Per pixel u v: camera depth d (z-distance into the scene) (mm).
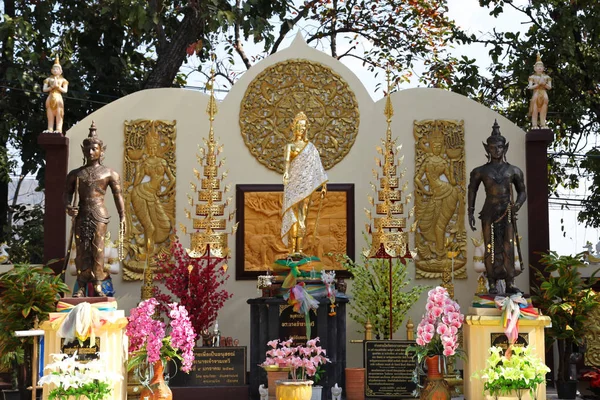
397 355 10852
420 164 13172
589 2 17031
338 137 13242
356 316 12258
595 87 18062
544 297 11695
